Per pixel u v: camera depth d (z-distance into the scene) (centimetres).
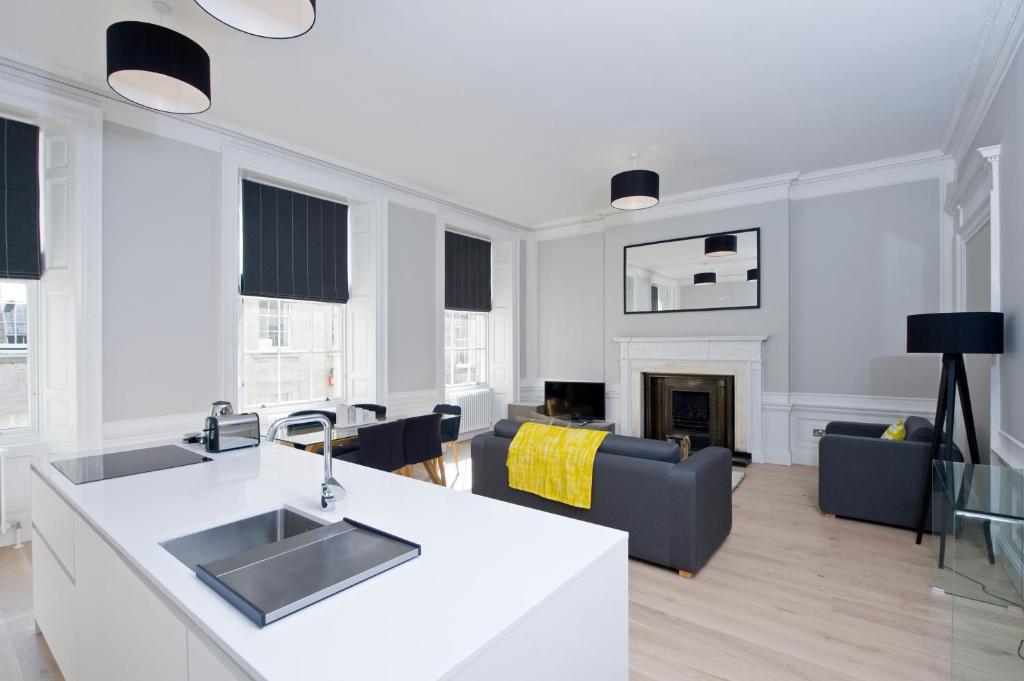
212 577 111
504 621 97
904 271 495
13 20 274
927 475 340
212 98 364
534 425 354
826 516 381
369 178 521
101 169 342
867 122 408
